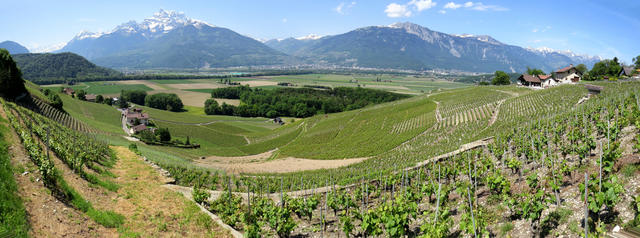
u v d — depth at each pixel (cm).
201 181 4028
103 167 3412
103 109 15062
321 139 11125
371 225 1828
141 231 1961
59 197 1986
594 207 1336
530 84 12194
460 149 4106
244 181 4309
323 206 2736
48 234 1608
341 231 2159
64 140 3772
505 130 4869
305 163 7206
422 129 8262
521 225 1623
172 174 4134
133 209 2283
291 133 13188
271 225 2125
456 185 2403
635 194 1475
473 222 1474
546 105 6662
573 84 9206
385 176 3322
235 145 12962
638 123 2358
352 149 8269
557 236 1439
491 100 9294
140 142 9438
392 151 6975
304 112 19862
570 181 1941
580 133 2778
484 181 2417
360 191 2905
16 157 2275
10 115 3325
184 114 18775
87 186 2431
